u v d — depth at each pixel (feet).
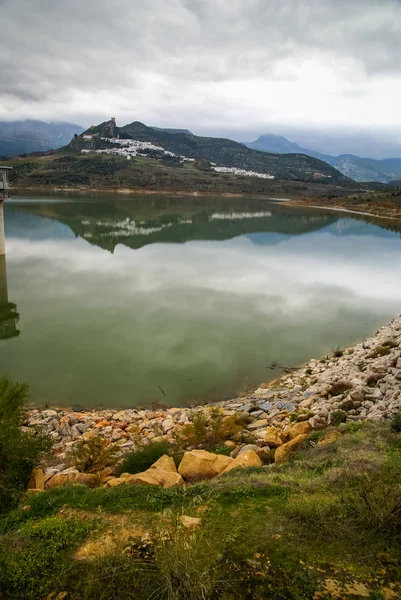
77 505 18.83
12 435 25.93
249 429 37.68
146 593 12.77
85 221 244.42
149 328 72.49
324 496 18.54
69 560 14.66
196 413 40.40
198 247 172.76
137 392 49.62
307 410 39.17
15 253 142.31
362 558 14.01
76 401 47.16
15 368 55.16
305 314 84.58
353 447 25.05
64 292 95.25
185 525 16.29
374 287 111.55
